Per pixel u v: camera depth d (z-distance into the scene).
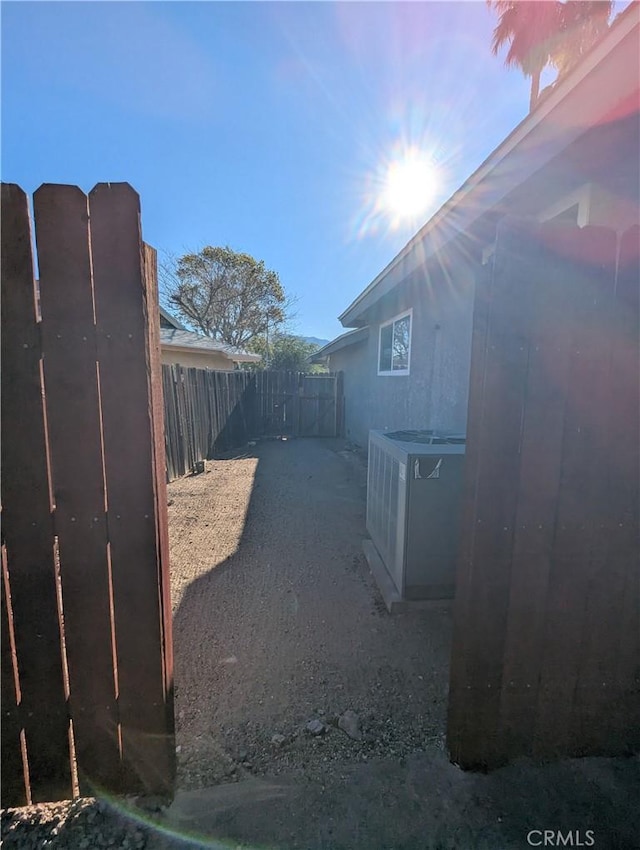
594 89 2.04
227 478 6.44
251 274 22.66
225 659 2.16
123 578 1.26
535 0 8.35
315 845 1.21
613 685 1.47
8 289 1.11
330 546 3.71
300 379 11.52
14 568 1.20
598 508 1.38
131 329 1.18
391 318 7.32
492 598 1.38
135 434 1.22
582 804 1.33
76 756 1.32
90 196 1.13
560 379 1.31
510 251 1.25
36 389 1.15
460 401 4.64
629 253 1.28
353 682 1.98
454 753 1.47
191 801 1.35
